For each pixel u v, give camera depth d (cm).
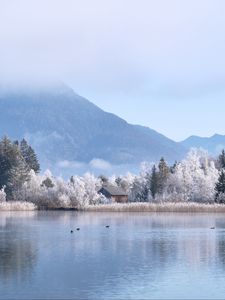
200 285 4981
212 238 8675
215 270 5694
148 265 6012
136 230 10106
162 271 5656
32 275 5453
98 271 5666
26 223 11844
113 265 6019
